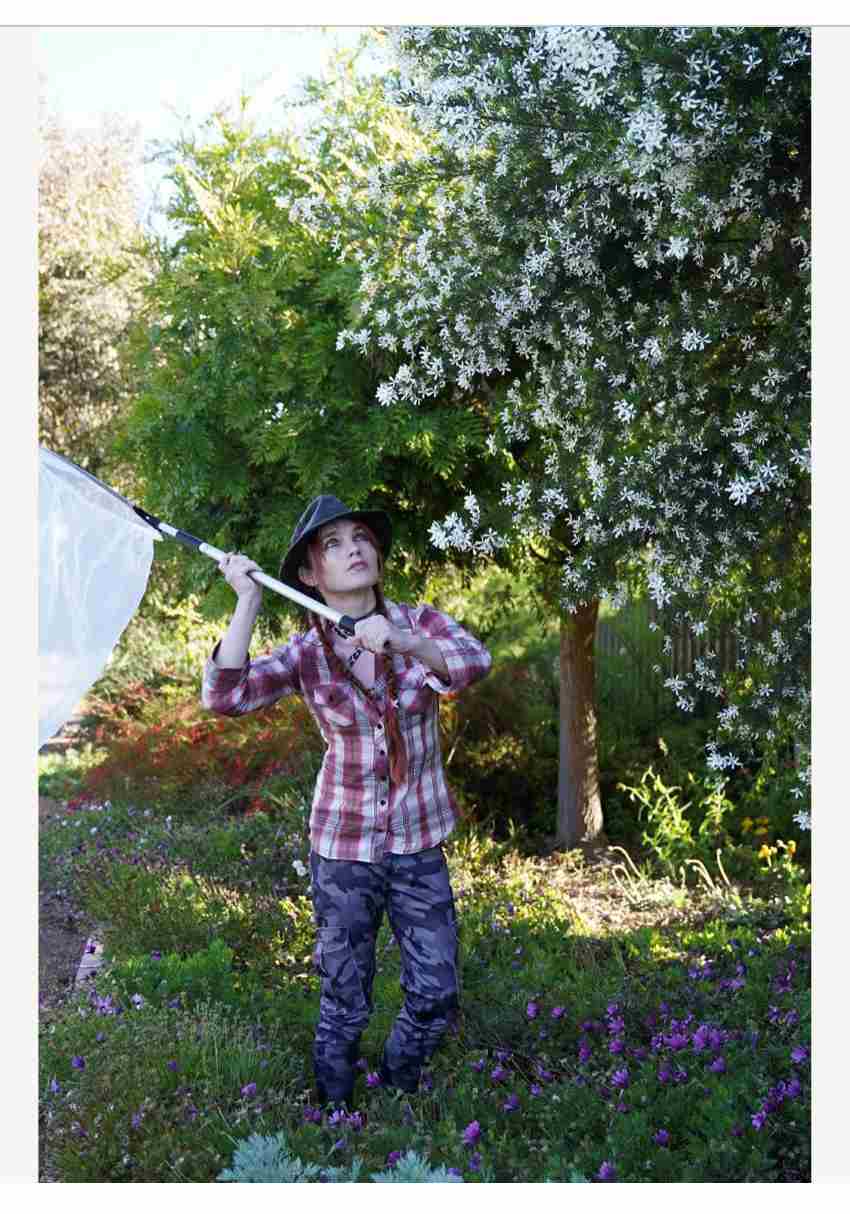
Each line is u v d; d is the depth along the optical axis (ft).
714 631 12.23
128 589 9.73
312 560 10.07
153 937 12.92
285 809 17.93
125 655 30.45
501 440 12.72
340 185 13.50
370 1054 10.89
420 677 9.82
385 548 10.59
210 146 16.61
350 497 14.49
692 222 9.74
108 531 9.80
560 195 10.60
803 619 11.14
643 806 19.85
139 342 17.65
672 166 9.61
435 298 11.50
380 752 9.77
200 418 15.61
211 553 9.76
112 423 32.22
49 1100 9.48
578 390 11.34
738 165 9.73
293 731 20.22
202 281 15.87
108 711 27.66
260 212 16.33
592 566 11.32
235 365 15.12
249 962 12.64
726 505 10.76
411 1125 9.06
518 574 17.72
